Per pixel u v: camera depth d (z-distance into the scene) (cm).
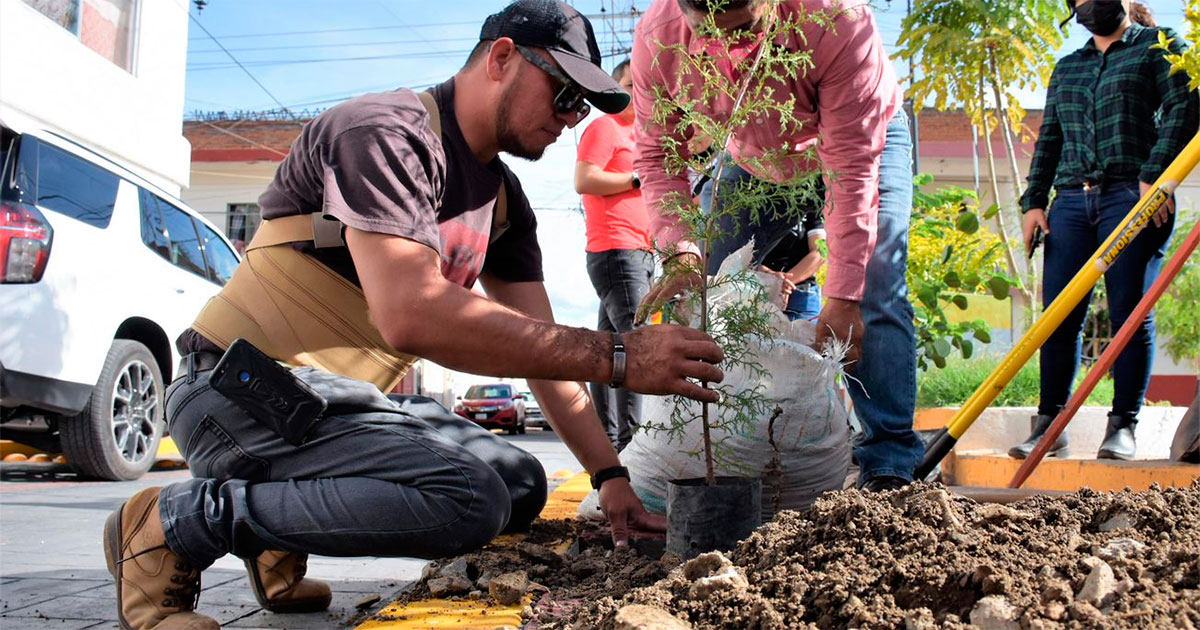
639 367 192
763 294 249
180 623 189
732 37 235
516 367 189
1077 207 410
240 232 2666
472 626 186
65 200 572
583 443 253
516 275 263
